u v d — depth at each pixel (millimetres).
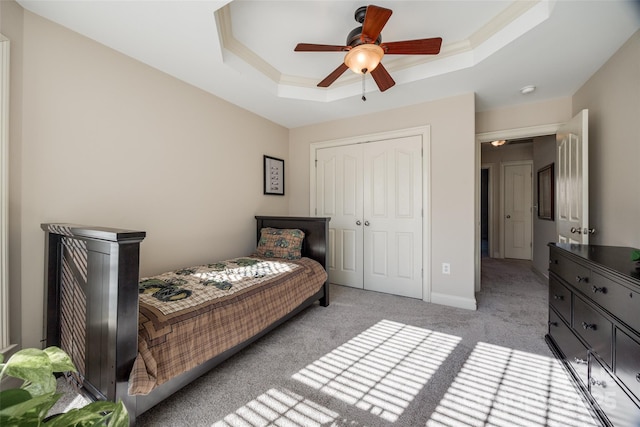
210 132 2730
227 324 1664
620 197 1948
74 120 1756
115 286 1130
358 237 3482
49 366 589
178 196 2430
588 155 2326
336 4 1740
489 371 1684
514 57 2068
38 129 1594
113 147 1964
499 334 2176
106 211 1929
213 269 2314
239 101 2941
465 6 1771
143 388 1172
